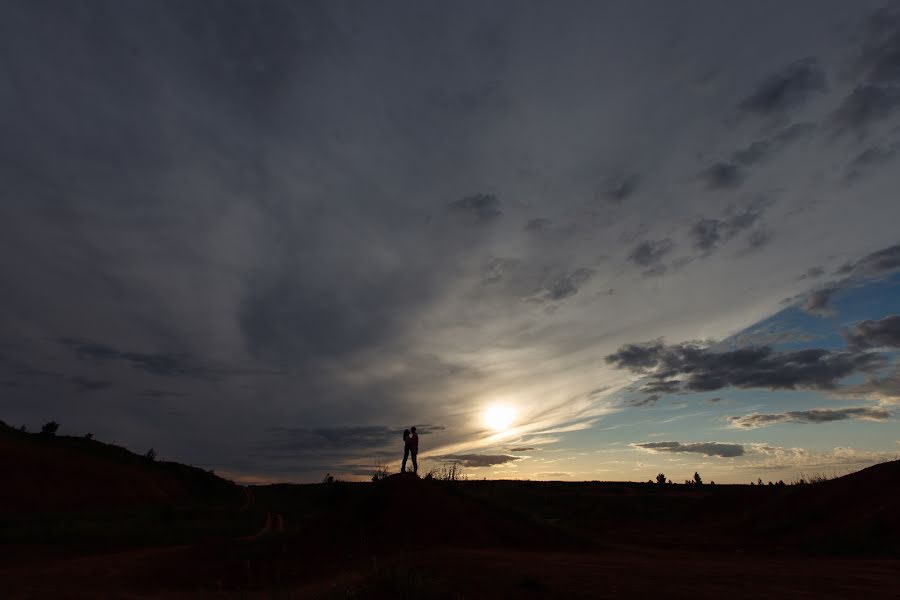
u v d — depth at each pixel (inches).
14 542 873.5
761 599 303.7
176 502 2027.6
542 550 660.7
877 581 365.1
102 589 519.2
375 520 709.3
